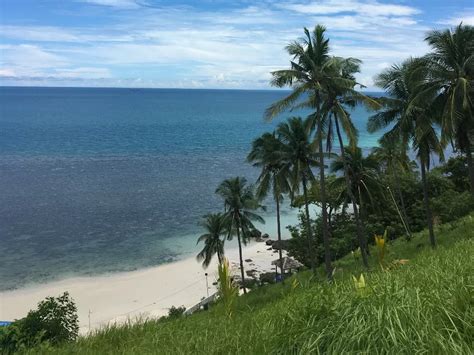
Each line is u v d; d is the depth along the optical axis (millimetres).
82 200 80188
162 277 51094
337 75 26203
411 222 45750
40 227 66250
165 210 75562
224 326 7734
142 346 7980
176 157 123500
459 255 8969
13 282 48625
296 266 50906
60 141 149375
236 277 49844
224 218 43844
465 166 51375
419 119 26281
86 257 56344
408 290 5336
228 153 130125
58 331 18562
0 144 139375
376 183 36375
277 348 5203
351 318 4855
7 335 15945
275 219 73688
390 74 28953
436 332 4309
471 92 24266
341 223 47812
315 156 34625
